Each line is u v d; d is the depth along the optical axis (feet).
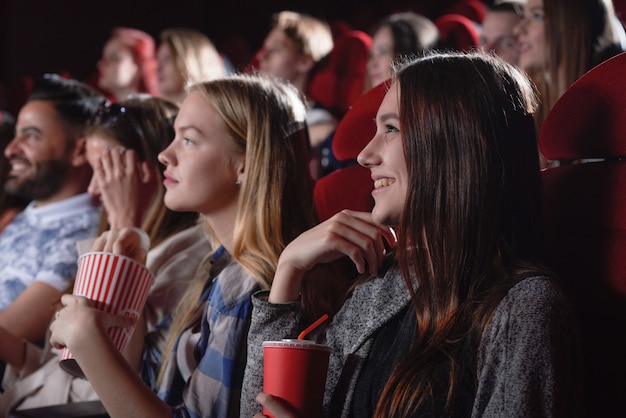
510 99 3.44
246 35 16.88
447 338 3.27
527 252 3.41
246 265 4.46
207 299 4.74
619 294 3.59
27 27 17.60
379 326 3.67
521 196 3.41
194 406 4.26
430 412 3.21
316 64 9.71
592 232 3.71
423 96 3.43
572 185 3.81
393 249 3.88
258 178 4.63
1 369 6.35
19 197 8.04
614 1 6.99
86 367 4.10
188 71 10.52
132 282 4.28
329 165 8.16
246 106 4.70
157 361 5.08
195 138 4.72
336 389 3.67
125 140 5.63
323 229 3.79
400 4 13.41
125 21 17.95
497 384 3.08
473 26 8.91
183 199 4.75
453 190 3.37
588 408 3.66
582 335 3.71
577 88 3.75
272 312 3.83
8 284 6.86
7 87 17.43
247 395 3.82
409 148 3.44
